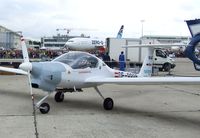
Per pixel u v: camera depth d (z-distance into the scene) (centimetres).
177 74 2086
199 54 1856
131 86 1358
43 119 683
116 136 569
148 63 1055
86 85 833
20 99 929
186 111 822
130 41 2633
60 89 804
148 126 652
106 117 725
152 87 1338
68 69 775
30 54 3584
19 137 545
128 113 780
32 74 741
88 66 828
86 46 4006
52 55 3597
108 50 2669
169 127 648
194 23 1673
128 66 2567
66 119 691
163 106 889
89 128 620
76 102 909
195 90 1269
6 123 640
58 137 552
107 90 1205
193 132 612
